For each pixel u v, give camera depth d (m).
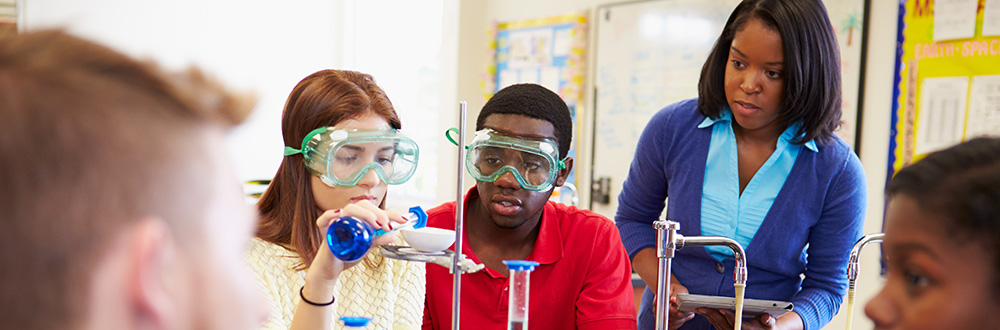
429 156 4.92
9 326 0.33
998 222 0.59
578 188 4.03
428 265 1.50
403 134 1.26
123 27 4.30
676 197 1.79
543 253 1.46
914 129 2.83
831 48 1.57
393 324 1.37
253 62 4.90
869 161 2.96
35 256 0.32
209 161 0.37
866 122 2.97
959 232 0.60
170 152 0.35
